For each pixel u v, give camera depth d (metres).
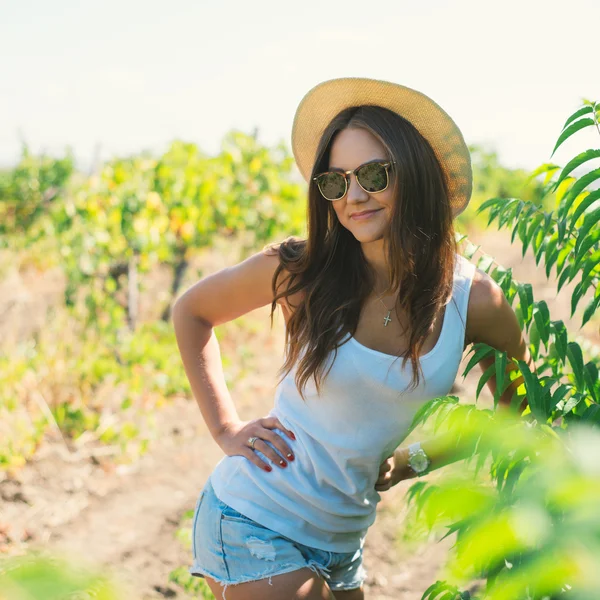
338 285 1.86
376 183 1.79
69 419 5.16
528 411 1.60
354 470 1.87
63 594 0.40
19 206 10.81
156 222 7.44
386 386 1.77
